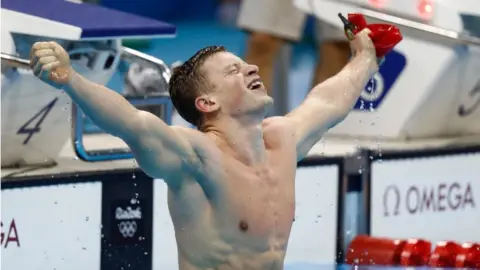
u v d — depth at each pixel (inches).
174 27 635.5
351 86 474.3
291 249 647.8
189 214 424.2
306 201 650.2
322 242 656.4
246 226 424.5
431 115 751.1
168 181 417.1
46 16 604.4
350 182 668.7
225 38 1064.8
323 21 759.1
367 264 626.8
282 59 791.1
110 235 594.2
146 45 959.6
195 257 426.6
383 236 678.5
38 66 380.5
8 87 584.4
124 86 682.8
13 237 567.5
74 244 585.9
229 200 423.8
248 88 430.3
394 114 745.6
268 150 440.8
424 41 732.0
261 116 432.1
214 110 431.8
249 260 427.2
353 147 703.1
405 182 685.9
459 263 609.0
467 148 709.9
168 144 405.1
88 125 719.1
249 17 764.0
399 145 715.4
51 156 620.4
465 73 746.8
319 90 472.1
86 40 602.9
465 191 713.0
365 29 485.4
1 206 562.6
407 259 619.2
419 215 693.3
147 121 398.3
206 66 437.1
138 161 406.0
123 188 596.7
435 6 724.7
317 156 653.3
